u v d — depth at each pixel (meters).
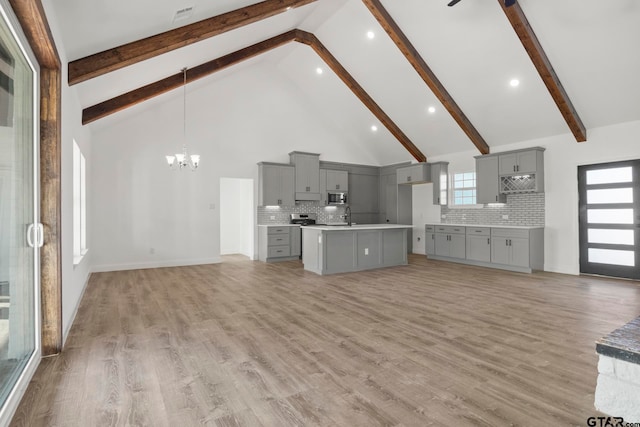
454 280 5.40
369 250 6.39
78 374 2.32
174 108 6.77
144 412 1.90
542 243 6.20
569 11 4.29
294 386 2.18
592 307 3.91
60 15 2.46
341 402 2.00
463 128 6.75
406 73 6.41
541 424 1.79
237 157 7.45
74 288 3.67
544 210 6.26
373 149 9.22
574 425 1.78
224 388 2.16
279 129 8.01
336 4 5.59
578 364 2.48
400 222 8.84
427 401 2.01
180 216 6.82
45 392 2.09
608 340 0.78
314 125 8.53
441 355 2.64
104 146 6.16
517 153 6.39
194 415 1.87
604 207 5.59
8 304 1.98
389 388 2.16
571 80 5.11
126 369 2.40
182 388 2.15
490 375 2.32
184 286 5.00
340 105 8.18
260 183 7.62
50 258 2.60
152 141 6.56
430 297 4.36
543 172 6.24
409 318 3.53
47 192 2.57
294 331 3.16
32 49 2.29
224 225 9.00
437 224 7.64
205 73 5.52
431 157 8.37
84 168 5.07
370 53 6.36
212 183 7.15
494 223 7.08
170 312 3.74
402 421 1.82
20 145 2.21
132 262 6.39
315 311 3.77
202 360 2.55
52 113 2.55
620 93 4.95
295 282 5.26
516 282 5.25
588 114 5.48
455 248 7.23
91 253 6.04
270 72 7.89
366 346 2.81
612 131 5.43
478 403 1.99
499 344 2.85
